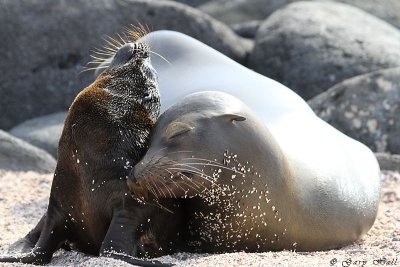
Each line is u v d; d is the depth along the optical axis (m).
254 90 32.19
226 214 25.52
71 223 25.77
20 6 60.16
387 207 36.97
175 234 25.97
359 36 61.53
